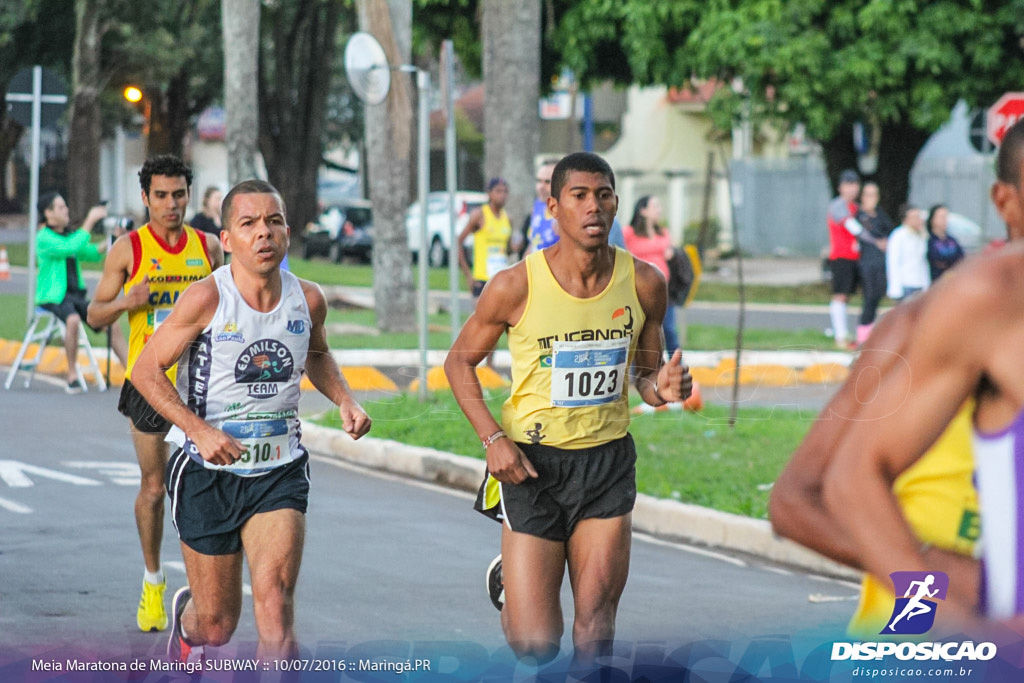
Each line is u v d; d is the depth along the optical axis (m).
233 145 67.25
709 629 12.08
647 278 13.88
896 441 7.28
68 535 23.64
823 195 66.81
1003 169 7.95
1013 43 66.88
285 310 14.05
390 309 53.97
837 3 65.44
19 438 33.69
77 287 42.53
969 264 7.25
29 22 125.19
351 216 113.44
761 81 66.88
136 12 115.38
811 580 21.75
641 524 26.14
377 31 54.47
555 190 13.49
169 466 14.30
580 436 13.70
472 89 150.88
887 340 7.51
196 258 18.47
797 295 58.56
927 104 66.81
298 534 13.77
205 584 14.14
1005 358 7.07
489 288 13.66
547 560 13.70
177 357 13.86
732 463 27.81
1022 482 7.25
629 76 79.62
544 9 75.38
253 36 67.12
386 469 32.03
